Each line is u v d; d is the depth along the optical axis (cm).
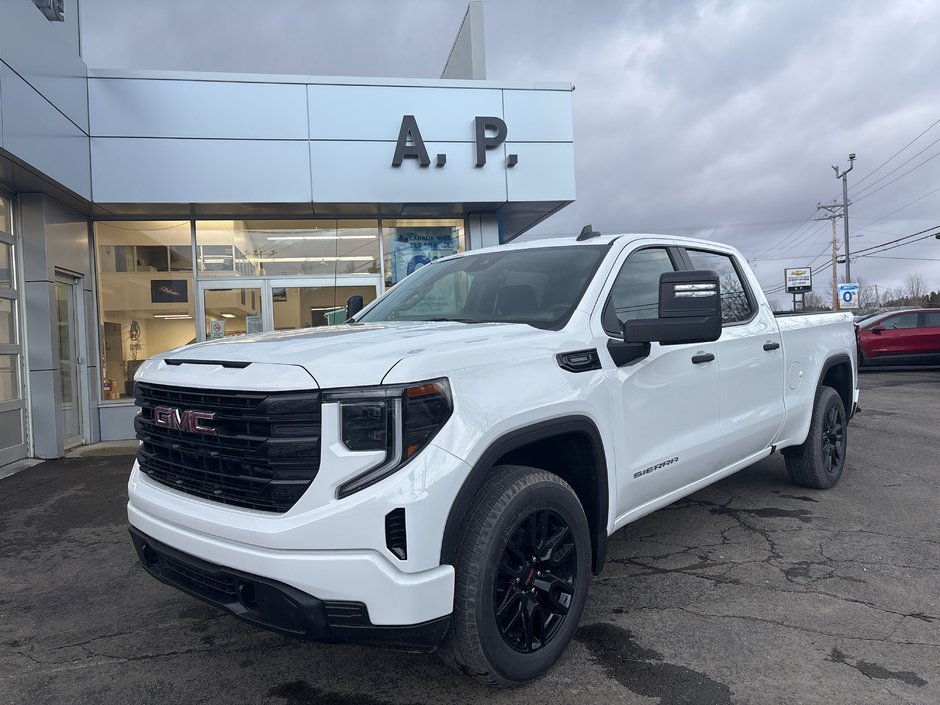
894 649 300
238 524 240
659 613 340
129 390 1022
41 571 437
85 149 890
